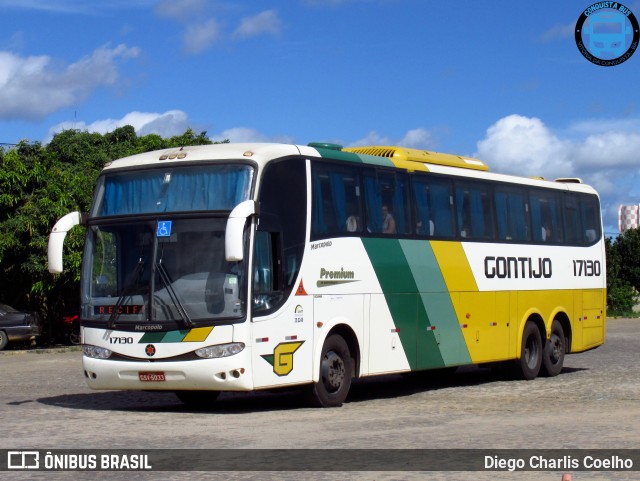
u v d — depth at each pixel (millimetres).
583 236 24359
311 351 15641
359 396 18562
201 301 14516
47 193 35062
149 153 15844
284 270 15156
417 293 18422
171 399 18016
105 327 15047
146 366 14656
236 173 14836
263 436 12281
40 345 39094
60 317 39531
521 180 22109
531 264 22109
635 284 67938
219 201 14781
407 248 18250
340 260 16453
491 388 19984
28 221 34125
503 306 21047
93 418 14445
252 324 14461
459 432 12625
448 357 19250
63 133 40125
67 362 28891
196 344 14414
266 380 14688
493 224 20953
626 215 76500
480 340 20250
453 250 19578
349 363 16578
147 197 15273
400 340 17906
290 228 15391
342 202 16703
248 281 14438
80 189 36031
